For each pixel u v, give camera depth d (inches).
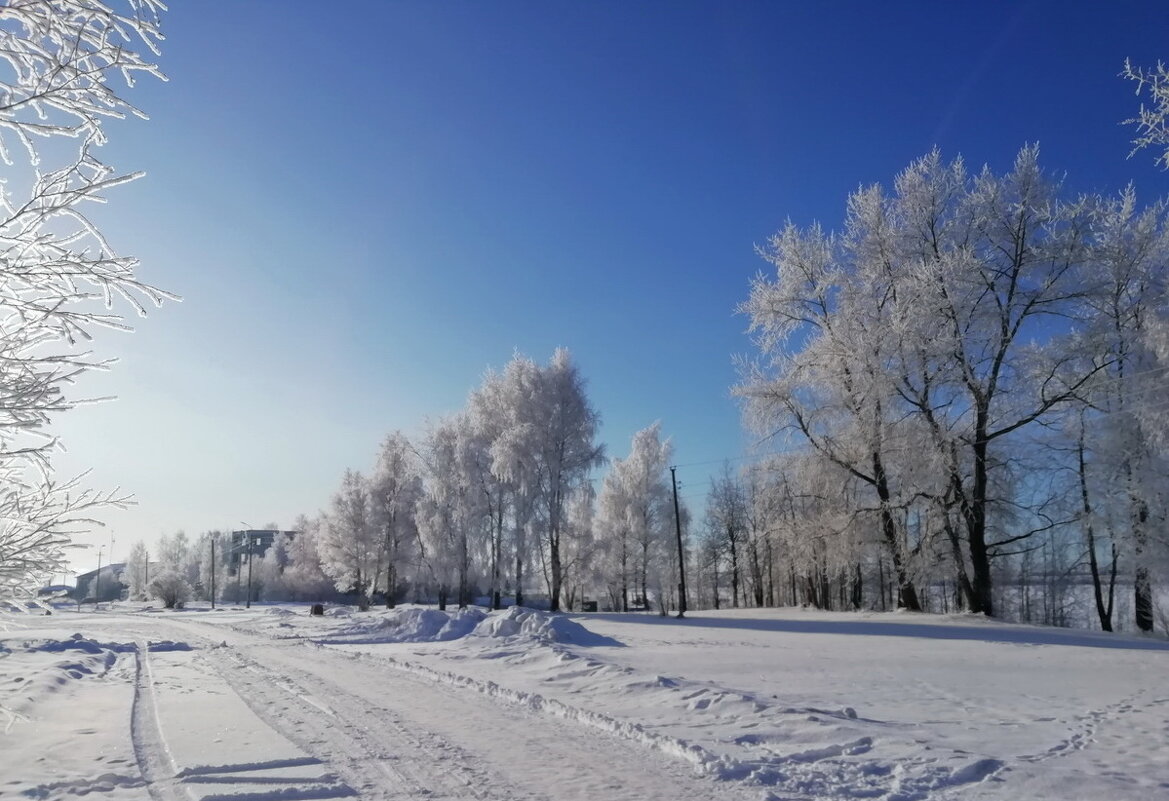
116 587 4404.5
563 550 1883.6
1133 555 1157.1
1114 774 287.1
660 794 267.3
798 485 1382.9
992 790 270.7
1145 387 1106.1
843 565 1349.7
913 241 1283.2
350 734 370.9
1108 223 1214.3
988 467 1267.2
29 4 195.9
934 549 1279.5
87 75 203.9
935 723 387.5
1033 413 1213.1
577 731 378.0
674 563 2317.9
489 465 1813.5
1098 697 470.3
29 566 237.1
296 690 529.0
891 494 1298.0
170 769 299.6
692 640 886.4
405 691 521.3
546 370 1782.7
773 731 361.7
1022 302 1225.4
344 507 2415.1
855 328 1270.9
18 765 302.0
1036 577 1658.5
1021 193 1227.2
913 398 1249.4
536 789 273.6
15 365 212.2
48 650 842.8
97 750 332.5
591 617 1488.7
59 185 219.6
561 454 1743.4
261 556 4495.6
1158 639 990.4
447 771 298.7
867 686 512.7
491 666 653.9
